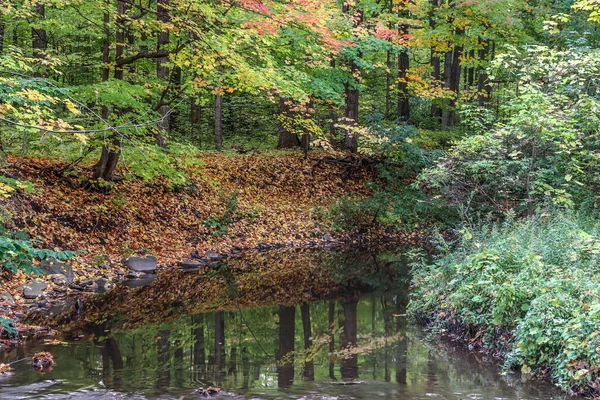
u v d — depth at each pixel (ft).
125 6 52.34
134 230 53.16
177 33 41.86
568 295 23.41
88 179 53.47
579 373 20.10
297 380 21.77
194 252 54.39
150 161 45.80
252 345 27.43
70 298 36.99
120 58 47.73
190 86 46.73
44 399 18.71
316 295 40.57
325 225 69.56
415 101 85.40
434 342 28.12
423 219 72.38
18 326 29.27
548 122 33.96
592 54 36.65
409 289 42.16
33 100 25.32
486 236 34.91
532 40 68.90
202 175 57.67
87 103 45.01
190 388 20.44
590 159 38.96
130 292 39.73
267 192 72.33
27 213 44.57
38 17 48.57
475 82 94.02
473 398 19.69
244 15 40.65
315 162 80.84
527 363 23.30
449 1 74.23
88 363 23.61
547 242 30.12
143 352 25.70
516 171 40.83
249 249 60.08
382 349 26.84
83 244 47.09
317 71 62.69
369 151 83.10
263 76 40.78
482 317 27.07
